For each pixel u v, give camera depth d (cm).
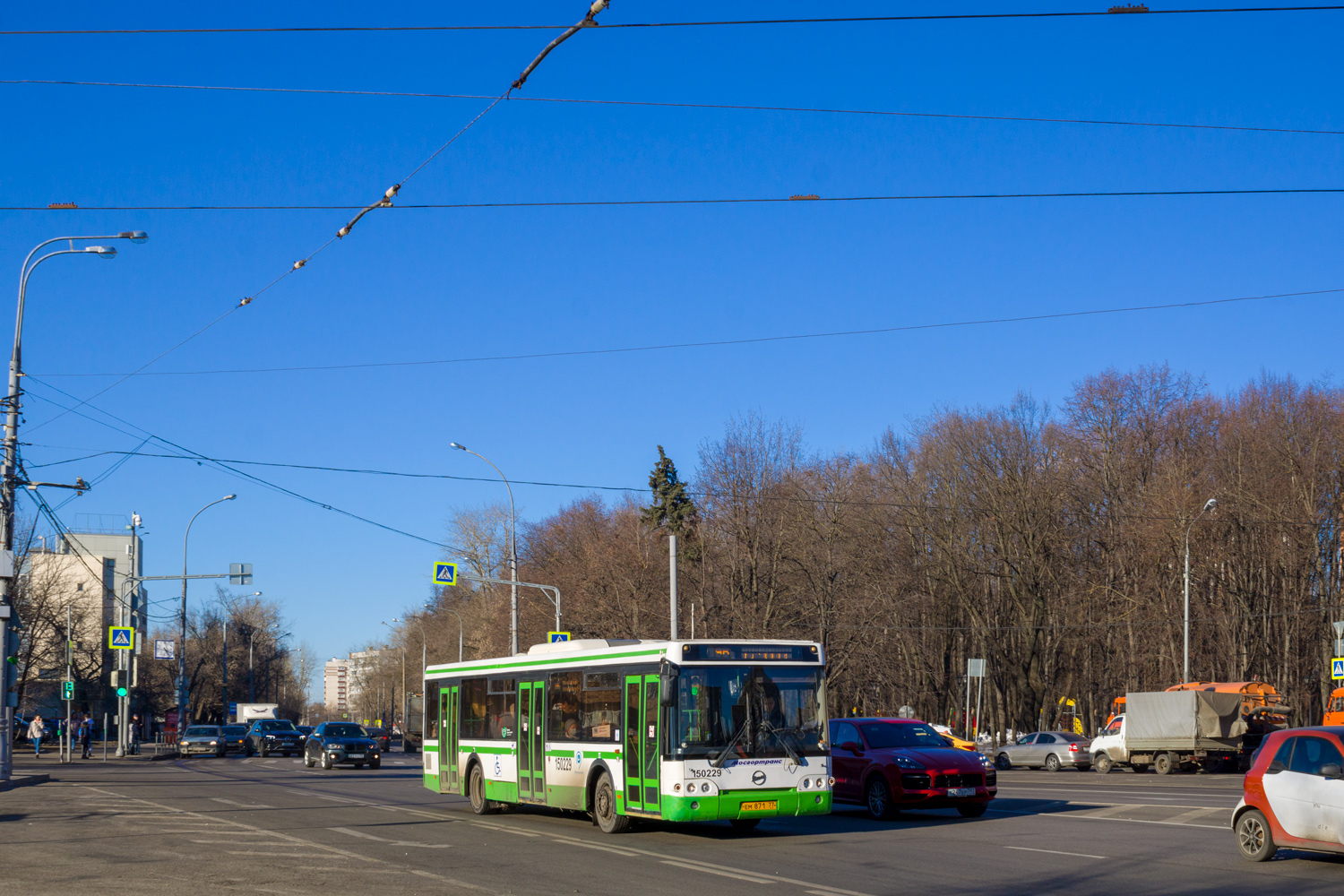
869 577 6025
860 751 2148
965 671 6625
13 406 2986
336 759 4291
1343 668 3828
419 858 1509
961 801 2056
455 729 2355
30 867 1410
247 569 5381
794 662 1764
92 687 9975
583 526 7575
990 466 5966
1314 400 5288
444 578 4206
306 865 1440
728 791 1664
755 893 1213
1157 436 5856
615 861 1485
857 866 1433
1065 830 1836
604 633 6062
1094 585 5797
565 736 1953
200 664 10725
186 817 2116
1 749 3052
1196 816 2028
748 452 5859
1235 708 3784
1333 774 1346
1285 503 5134
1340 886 1239
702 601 5731
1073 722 5884
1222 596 5575
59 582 7256
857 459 6397
